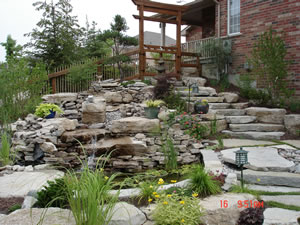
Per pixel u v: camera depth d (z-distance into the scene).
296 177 4.01
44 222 2.63
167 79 8.80
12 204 3.34
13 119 7.90
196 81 10.72
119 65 10.41
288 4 8.86
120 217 2.81
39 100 8.94
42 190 3.25
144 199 3.47
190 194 3.50
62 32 14.29
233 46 11.01
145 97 9.38
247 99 9.33
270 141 6.54
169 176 5.16
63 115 8.68
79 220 2.49
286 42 8.95
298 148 5.69
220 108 8.59
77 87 10.34
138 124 6.41
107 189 3.03
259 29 9.88
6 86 7.63
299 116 6.94
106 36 10.66
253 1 10.05
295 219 2.82
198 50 12.16
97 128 7.58
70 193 2.71
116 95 9.26
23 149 5.93
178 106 7.93
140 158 5.90
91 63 10.28
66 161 5.92
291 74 8.82
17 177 4.37
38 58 14.42
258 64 9.31
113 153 5.91
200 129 6.70
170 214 2.83
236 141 6.61
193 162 6.01
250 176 4.20
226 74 11.23
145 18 10.69
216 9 11.84
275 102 8.66
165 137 6.22
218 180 4.00
